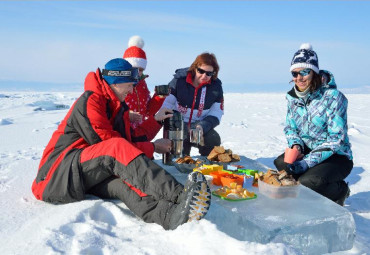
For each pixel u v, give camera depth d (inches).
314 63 105.3
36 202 97.0
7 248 70.2
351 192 126.3
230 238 66.4
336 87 109.9
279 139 228.5
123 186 86.6
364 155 182.2
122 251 67.7
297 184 86.1
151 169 80.4
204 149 142.1
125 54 147.5
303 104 110.7
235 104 537.0
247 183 94.0
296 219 71.8
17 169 135.4
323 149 103.3
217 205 80.2
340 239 74.5
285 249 63.2
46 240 69.7
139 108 141.9
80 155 88.0
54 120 301.4
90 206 86.2
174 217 74.0
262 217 72.7
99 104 93.6
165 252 66.5
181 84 142.6
